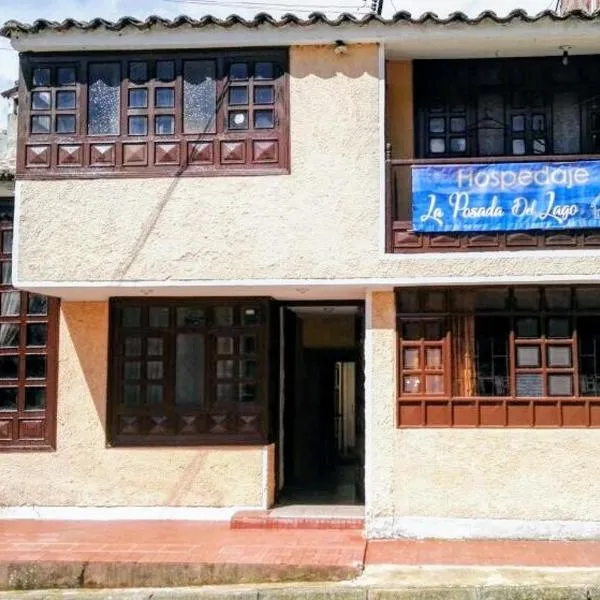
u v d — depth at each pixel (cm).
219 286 912
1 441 1034
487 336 931
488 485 907
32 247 923
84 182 928
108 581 810
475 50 962
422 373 930
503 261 890
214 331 1025
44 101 946
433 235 908
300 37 913
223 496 1005
